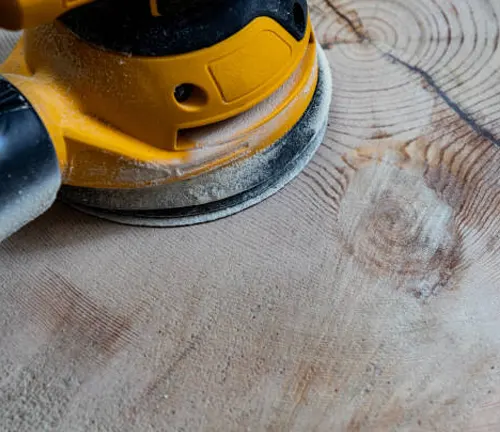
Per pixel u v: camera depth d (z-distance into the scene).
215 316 0.40
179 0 0.36
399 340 0.39
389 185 0.43
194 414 0.38
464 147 0.44
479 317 0.39
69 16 0.37
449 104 0.45
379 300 0.40
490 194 0.42
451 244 0.41
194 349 0.39
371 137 0.44
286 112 0.41
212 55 0.37
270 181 0.43
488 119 0.44
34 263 0.41
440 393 0.38
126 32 0.37
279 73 0.39
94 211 0.42
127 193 0.41
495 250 0.41
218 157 0.40
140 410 0.38
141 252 0.42
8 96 0.36
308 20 0.41
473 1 0.48
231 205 0.42
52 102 0.38
